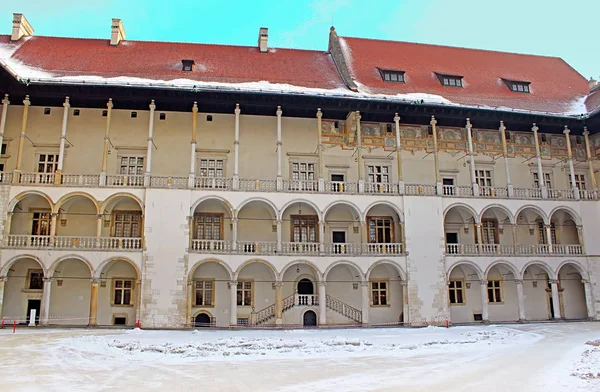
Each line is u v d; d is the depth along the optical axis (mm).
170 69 38281
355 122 37938
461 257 36875
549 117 39625
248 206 36625
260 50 44031
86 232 34656
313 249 35469
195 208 34781
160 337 26781
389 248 36094
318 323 34438
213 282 35312
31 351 21141
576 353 21391
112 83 33562
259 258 33906
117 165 36125
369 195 36281
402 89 40062
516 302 39750
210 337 27000
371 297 37219
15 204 32562
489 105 39438
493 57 48656
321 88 37969
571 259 38656
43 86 33375
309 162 38406
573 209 39469
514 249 37938
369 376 16516
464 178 40469
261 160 37781
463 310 38625
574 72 49469
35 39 41219
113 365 18406
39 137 35875
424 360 20016
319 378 16172
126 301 34406
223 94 35062
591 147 43156
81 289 34125
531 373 16812
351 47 45094
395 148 39188
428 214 36781
